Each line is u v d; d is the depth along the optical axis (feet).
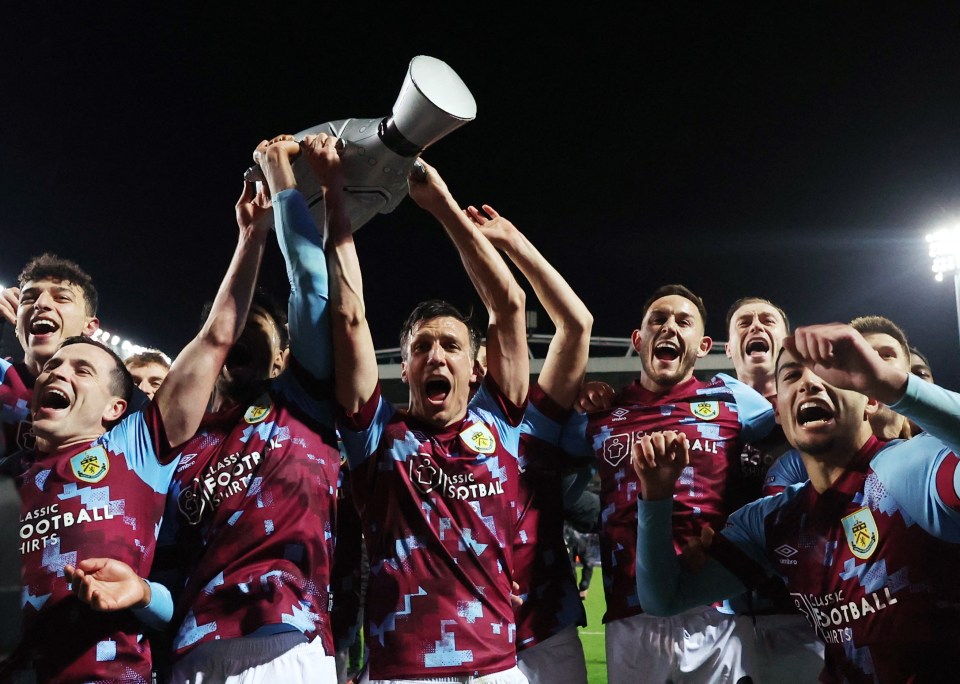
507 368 11.78
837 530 9.61
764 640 12.98
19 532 6.24
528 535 12.10
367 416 11.09
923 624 8.87
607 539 12.92
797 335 8.11
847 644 9.40
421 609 10.45
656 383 13.71
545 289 12.50
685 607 10.16
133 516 9.83
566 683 11.85
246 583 9.57
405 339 12.16
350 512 13.02
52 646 9.27
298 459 10.25
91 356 10.66
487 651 10.39
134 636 9.57
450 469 11.06
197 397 10.17
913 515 9.07
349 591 12.89
